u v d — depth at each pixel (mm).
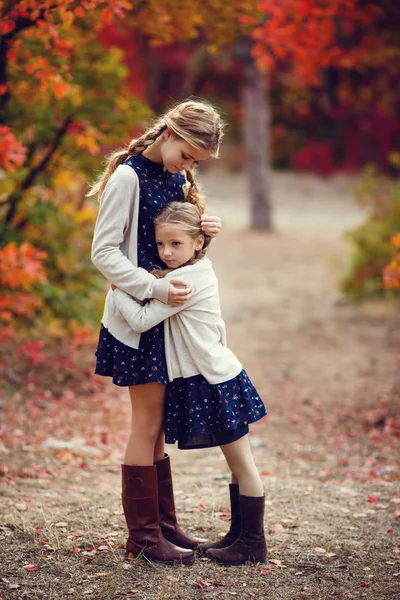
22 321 8758
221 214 27344
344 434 7199
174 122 3605
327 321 12422
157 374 3639
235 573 3803
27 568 3770
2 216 8664
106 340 3801
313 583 3725
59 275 8820
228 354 3777
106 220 3664
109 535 4254
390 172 31266
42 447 6117
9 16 6004
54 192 9305
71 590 3574
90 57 8070
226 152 35625
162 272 3715
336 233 23125
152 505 3887
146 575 3748
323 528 4508
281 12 9062
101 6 6043
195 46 24016
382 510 4855
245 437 3854
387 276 7102
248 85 23359
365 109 30188
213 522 4551
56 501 4887
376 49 11227
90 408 7551
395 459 6312
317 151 33594
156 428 3834
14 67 7480
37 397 7547
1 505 4695
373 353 10328
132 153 3799
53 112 8047
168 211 3711
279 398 8562
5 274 7031
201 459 6473
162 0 7266
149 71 25609
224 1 7504
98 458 6164
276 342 11172
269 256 19328
